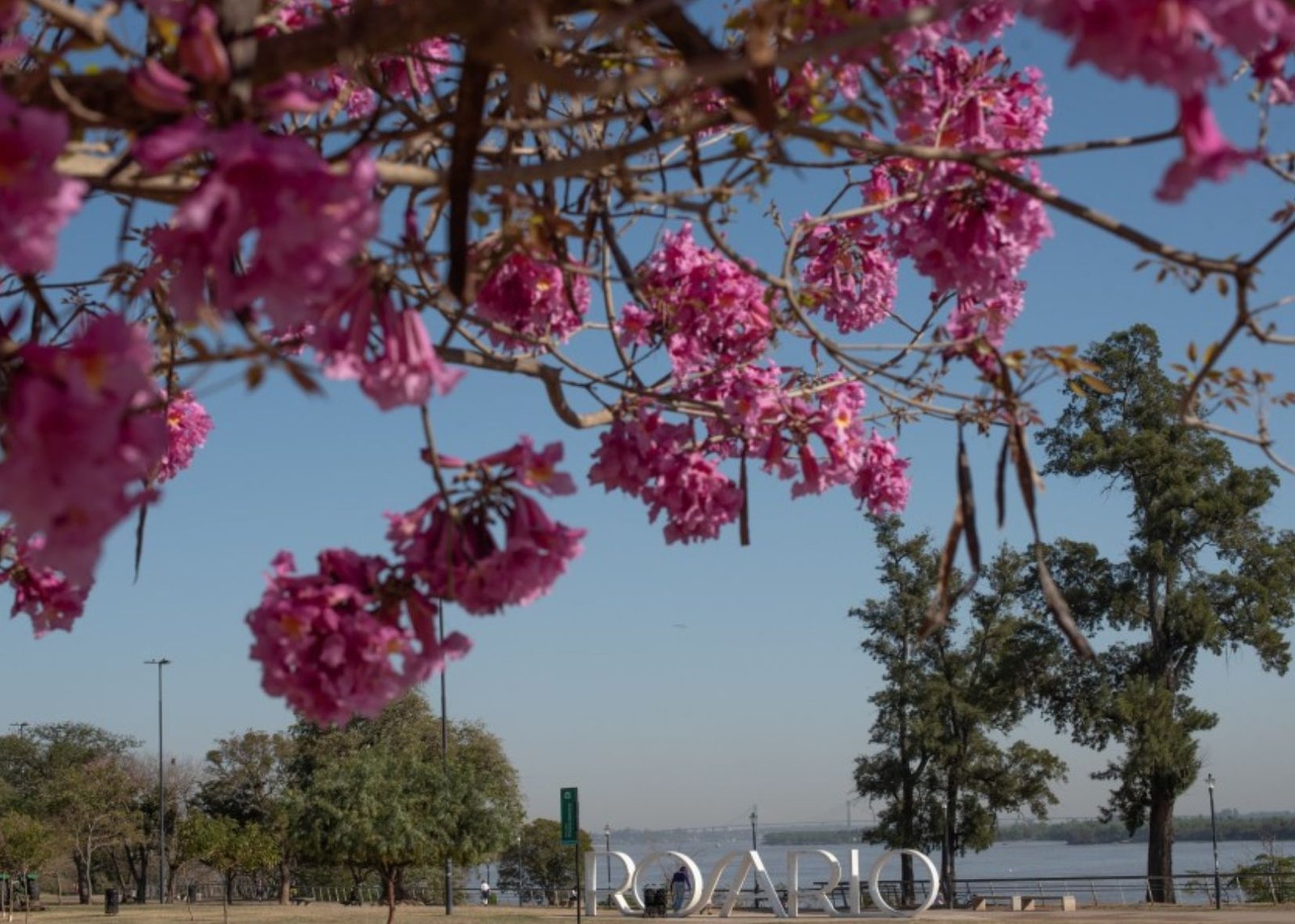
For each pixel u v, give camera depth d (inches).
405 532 104.5
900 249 149.5
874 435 184.9
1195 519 1560.0
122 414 77.0
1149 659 1601.9
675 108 137.0
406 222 118.7
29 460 72.1
